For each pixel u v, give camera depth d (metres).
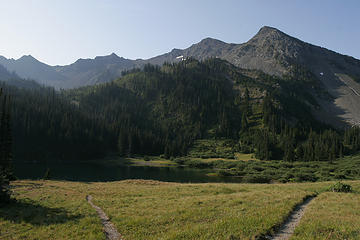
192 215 20.02
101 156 178.75
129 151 192.25
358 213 20.28
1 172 29.31
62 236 16.25
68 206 25.22
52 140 165.75
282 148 176.38
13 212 22.00
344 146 177.12
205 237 14.54
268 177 106.06
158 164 159.75
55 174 92.94
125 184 51.50
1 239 15.69
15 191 34.31
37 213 22.08
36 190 36.12
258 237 14.59
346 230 15.61
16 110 172.38
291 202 24.48
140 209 23.48
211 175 113.50
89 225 18.42
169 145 195.00
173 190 37.88
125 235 16.19
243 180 98.19
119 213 21.97
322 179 95.62
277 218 18.12
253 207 22.33
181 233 15.34
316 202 25.47
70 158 160.75
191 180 95.19
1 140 62.78
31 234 16.64
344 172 106.81
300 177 98.56
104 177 92.75
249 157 177.00
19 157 142.12
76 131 178.88
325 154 149.25
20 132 161.38
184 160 167.12
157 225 17.86
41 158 148.00
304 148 162.75
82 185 46.91
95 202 27.75
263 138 189.62
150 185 50.00
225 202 25.48
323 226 16.41
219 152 194.38
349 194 30.61
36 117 176.62
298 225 16.92
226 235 14.70
